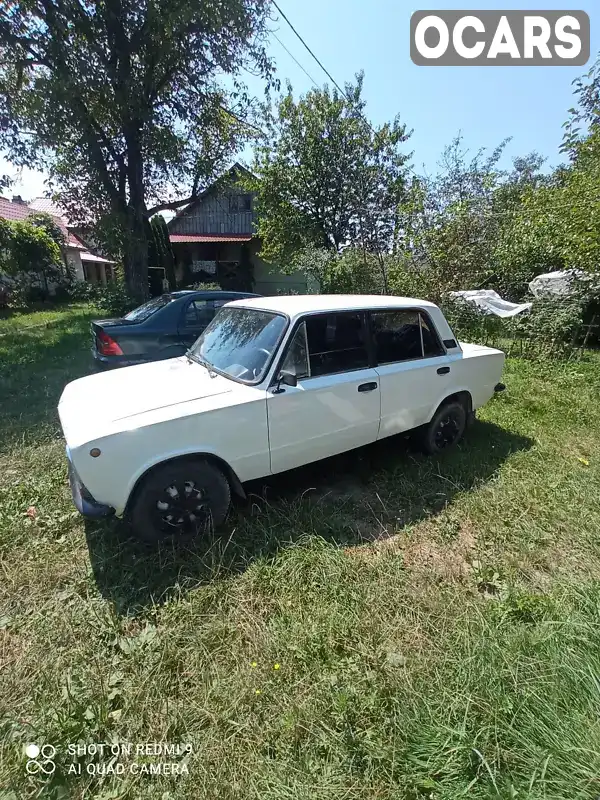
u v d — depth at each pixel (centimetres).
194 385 297
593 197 690
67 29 1083
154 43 1130
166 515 267
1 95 1180
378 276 1177
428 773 150
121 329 562
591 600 221
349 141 1558
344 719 168
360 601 231
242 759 158
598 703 162
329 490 350
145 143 1285
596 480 357
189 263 2206
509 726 157
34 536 289
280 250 1698
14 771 154
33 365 733
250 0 1070
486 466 387
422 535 295
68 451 247
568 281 852
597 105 909
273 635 210
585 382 623
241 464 283
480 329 900
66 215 1526
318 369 310
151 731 169
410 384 362
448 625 216
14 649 207
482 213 978
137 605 230
